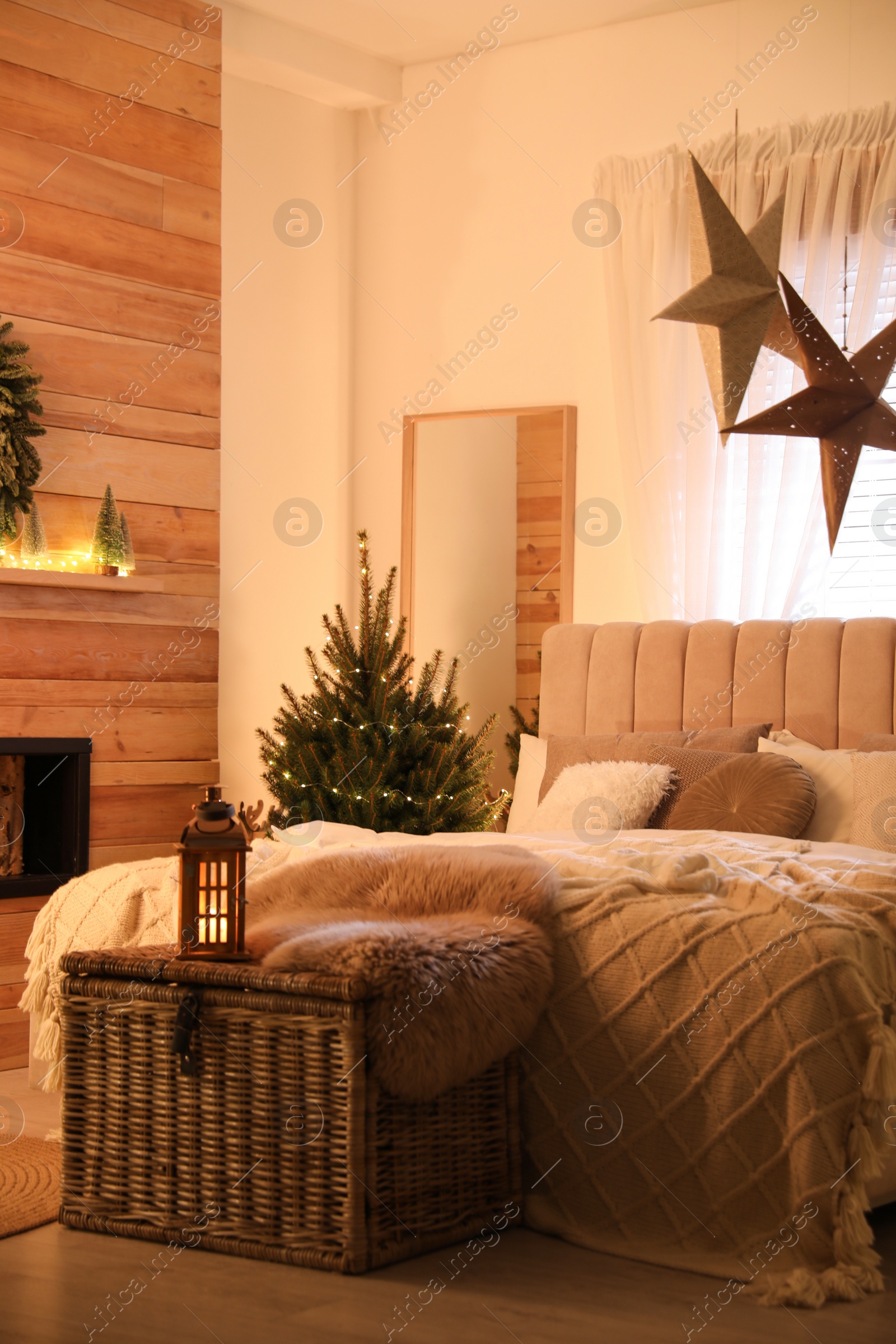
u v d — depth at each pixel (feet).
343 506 19.17
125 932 10.69
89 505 15.07
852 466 14.19
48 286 14.67
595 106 17.49
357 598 19.27
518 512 17.94
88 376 15.05
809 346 13.64
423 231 18.79
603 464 17.43
